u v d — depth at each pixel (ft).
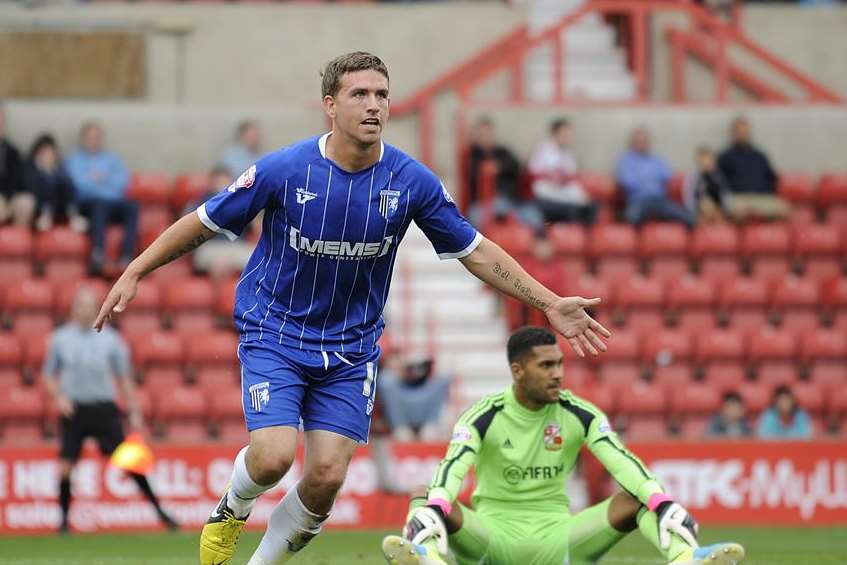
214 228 63.82
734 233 189.37
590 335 65.31
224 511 65.57
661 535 71.31
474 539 76.74
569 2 224.12
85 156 180.04
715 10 221.46
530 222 187.01
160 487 139.13
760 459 145.07
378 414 138.31
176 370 166.20
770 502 144.97
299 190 63.10
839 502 145.48
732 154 195.42
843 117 212.84
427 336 175.01
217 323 174.40
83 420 132.46
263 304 64.69
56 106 199.93
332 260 63.77
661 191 192.24
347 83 62.34
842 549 116.16
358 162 63.16
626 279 180.24
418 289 180.55
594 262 186.19
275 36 208.54
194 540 126.52
